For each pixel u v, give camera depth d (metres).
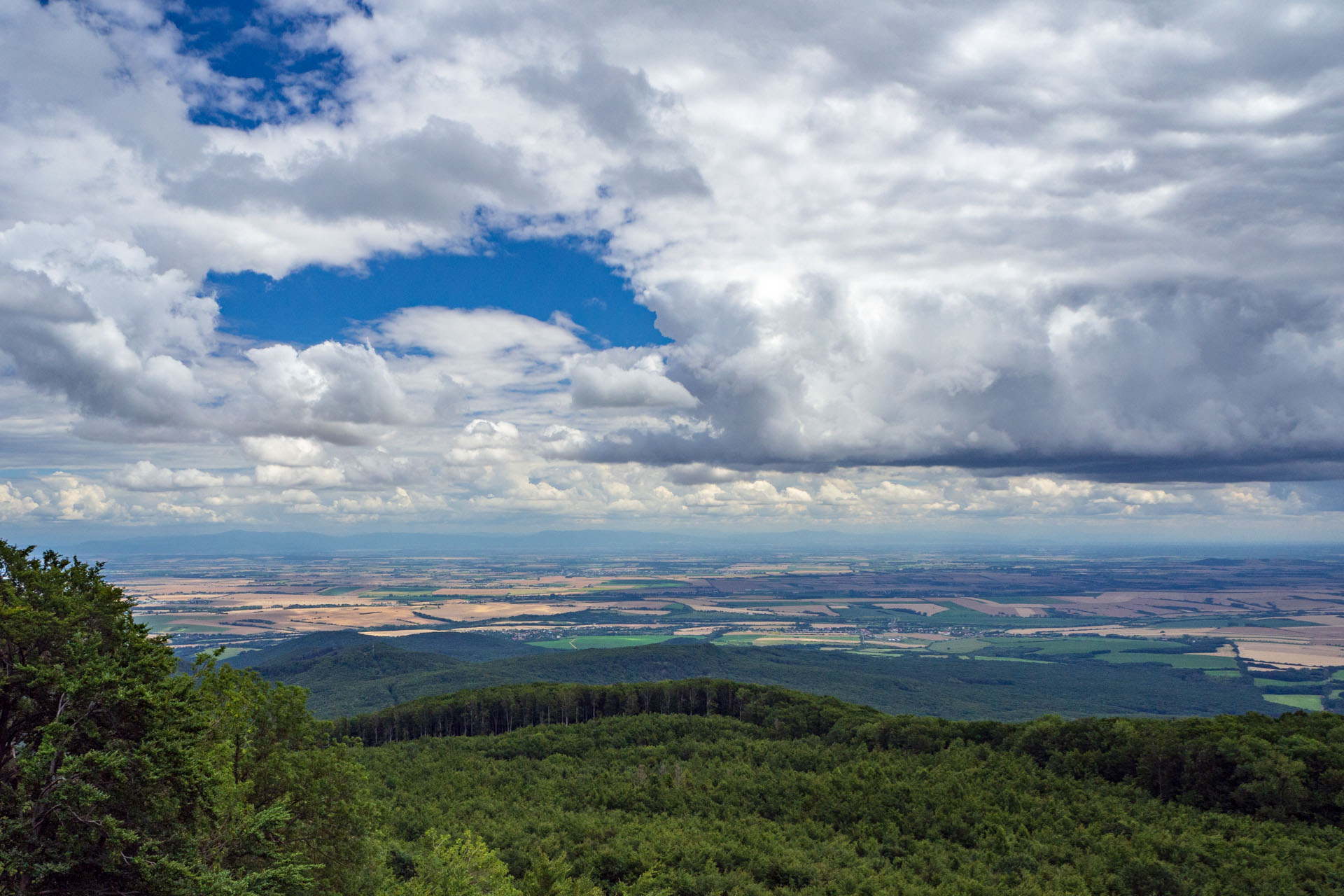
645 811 91.00
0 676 32.28
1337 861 63.09
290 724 49.62
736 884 65.50
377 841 56.00
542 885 61.34
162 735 34.16
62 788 31.20
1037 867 67.50
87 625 35.47
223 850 36.03
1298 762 76.75
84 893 32.44
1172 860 66.25
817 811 86.62
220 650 48.09
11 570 34.97
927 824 80.12
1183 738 87.38
